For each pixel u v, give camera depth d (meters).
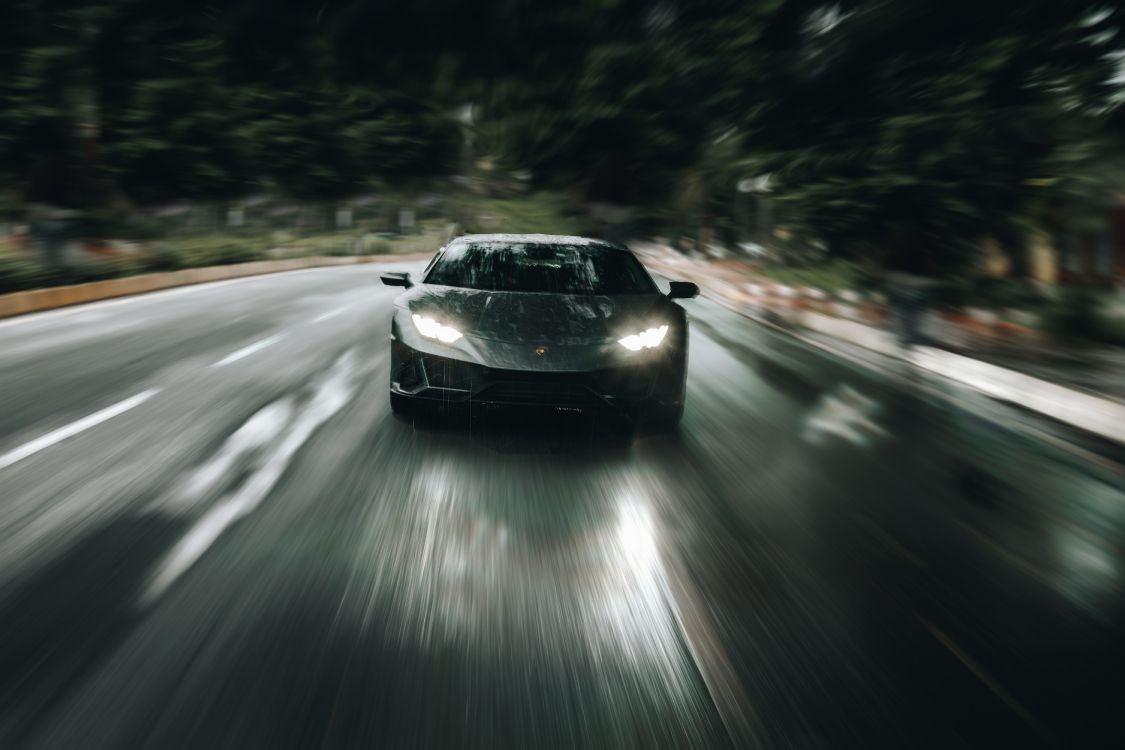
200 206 39.03
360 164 59.12
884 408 7.22
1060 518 4.48
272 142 47.94
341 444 5.30
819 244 16.44
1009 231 14.12
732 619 3.08
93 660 2.64
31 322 11.79
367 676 2.57
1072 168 13.30
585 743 2.28
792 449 5.65
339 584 3.25
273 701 2.43
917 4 13.60
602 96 48.78
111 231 28.86
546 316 5.39
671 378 5.45
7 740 2.23
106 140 35.09
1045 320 12.12
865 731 2.39
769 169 17.25
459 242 6.62
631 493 4.52
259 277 22.53
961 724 2.46
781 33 17.39
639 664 2.71
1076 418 6.82
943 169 13.90
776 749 2.29
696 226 35.84
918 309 9.99
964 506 4.62
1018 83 13.30
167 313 13.09
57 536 3.72
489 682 2.56
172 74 36.88
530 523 4.00
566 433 5.68
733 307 16.88
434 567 3.44
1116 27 12.47
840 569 3.62
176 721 2.33
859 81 15.23
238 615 2.97
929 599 3.35
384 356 8.93
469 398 5.13
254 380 7.50
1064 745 2.38
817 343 11.50
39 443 5.30
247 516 4.00
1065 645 2.99
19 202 29.11
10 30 30.11
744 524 4.13
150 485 4.46
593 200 53.66
